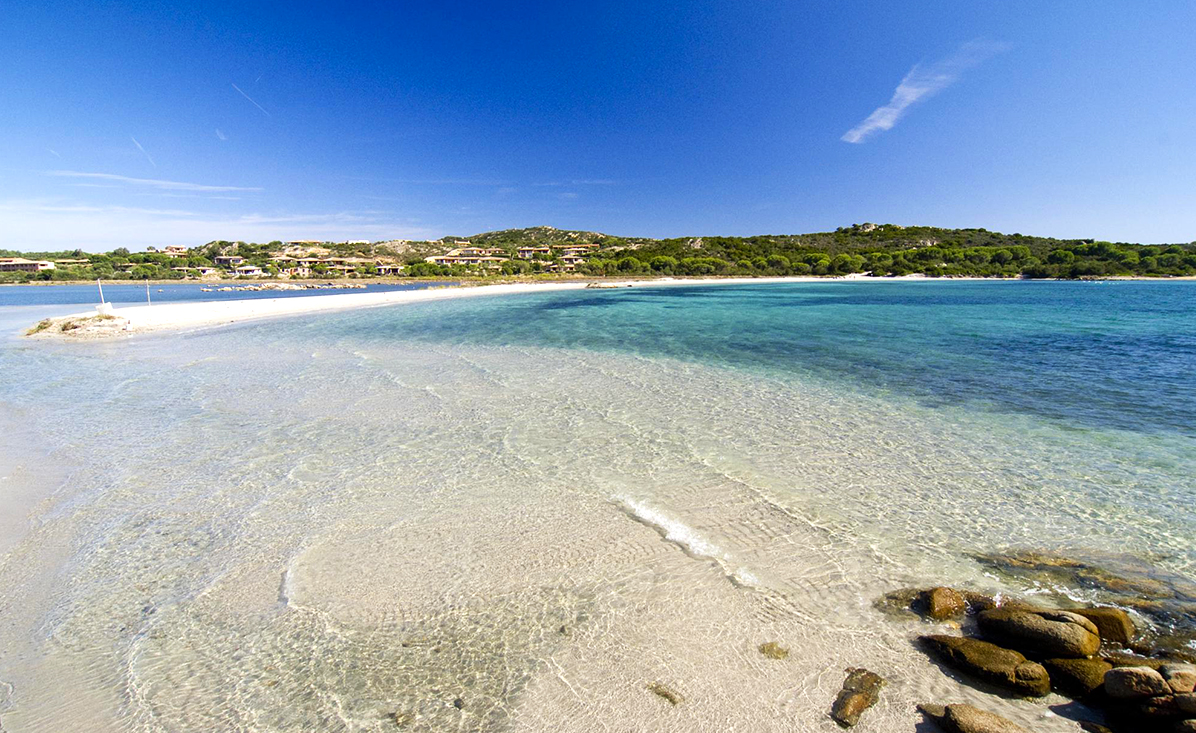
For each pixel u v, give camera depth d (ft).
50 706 11.17
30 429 30.27
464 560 16.52
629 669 11.90
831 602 14.28
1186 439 27.91
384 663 12.23
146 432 29.73
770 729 10.28
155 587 15.30
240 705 11.10
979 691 11.06
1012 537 17.74
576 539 17.78
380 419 32.24
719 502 20.59
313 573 15.88
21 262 334.03
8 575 15.93
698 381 43.14
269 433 29.60
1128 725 9.97
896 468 24.13
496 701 11.05
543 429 30.27
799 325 85.87
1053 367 48.19
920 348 59.88
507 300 157.48
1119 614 12.64
